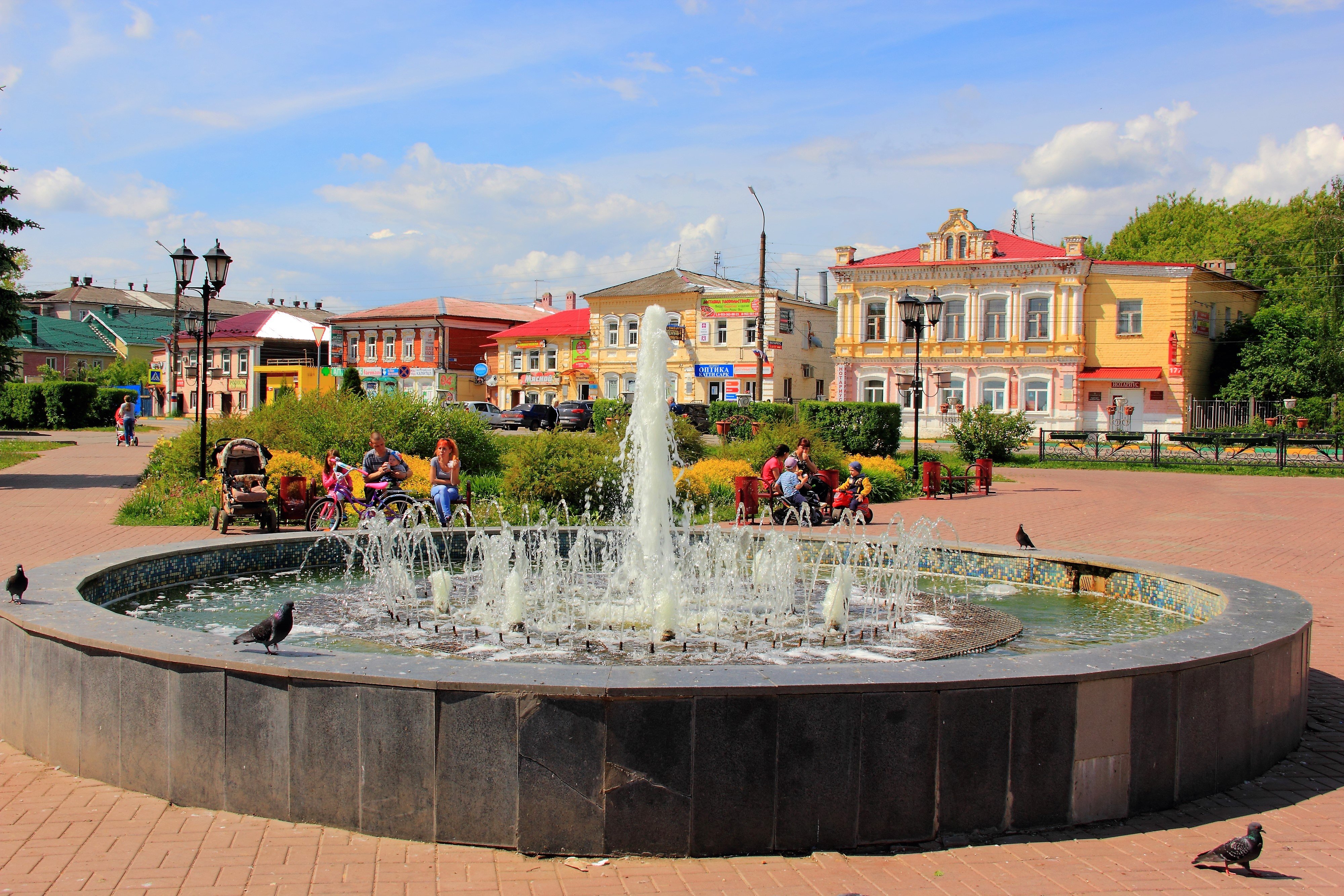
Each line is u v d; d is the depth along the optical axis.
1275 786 4.81
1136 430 44.56
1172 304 43.94
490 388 61.69
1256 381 45.62
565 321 60.38
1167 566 8.09
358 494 16.55
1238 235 61.75
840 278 48.94
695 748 3.96
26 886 3.64
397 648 6.16
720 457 22.70
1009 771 4.20
